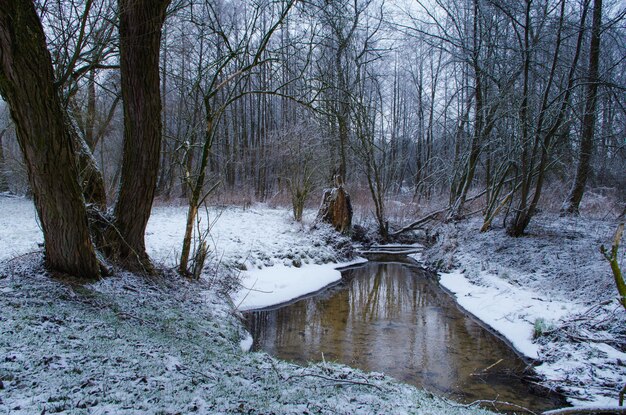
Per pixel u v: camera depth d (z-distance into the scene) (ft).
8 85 17.61
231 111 88.84
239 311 27.78
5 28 16.63
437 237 56.24
